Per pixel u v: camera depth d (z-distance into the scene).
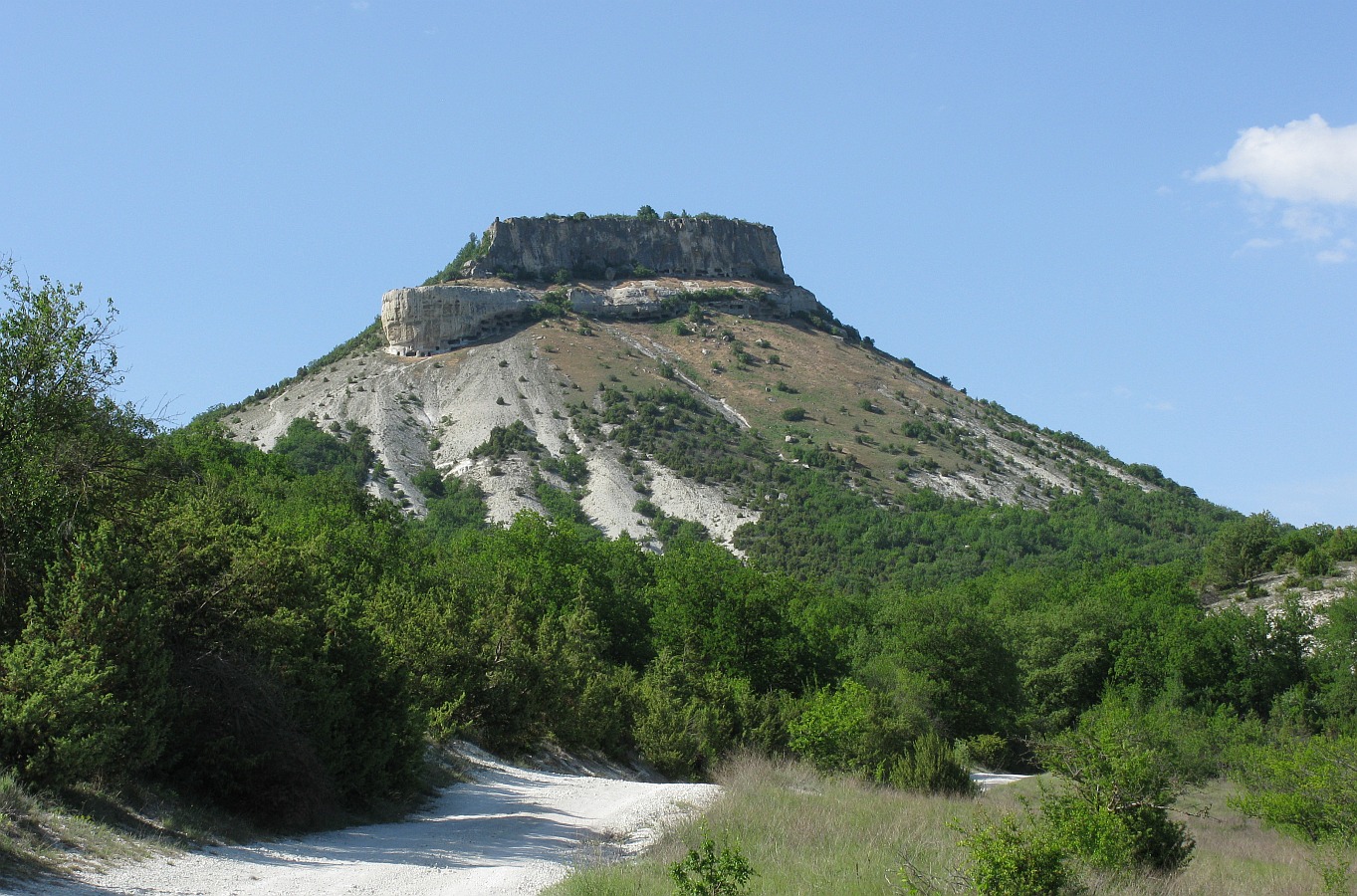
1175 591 88.00
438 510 137.12
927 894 14.70
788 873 16.16
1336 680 65.00
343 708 21.23
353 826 20.39
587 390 177.62
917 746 32.09
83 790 15.98
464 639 31.97
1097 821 18.77
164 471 23.75
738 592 56.31
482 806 24.05
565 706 34.94
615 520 139.50
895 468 163.00
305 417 166.12
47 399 20.20
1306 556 99.00
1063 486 169.75
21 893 11.66
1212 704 65.50
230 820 17.91
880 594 101.75
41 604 18.06
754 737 40.03
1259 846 27.30
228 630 20.33
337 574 38.22
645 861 16.73
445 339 193.00
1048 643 72.25
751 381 191.75
